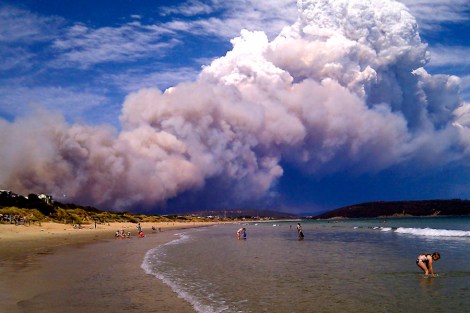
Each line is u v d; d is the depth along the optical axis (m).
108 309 16.50
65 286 21.73
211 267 30.08
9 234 74.38
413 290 20.27
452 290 20.00
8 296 19.11
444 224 143.12
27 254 41.06
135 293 19.83
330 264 31.23
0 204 119.50
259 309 16.53
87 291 20.34
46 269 28.95
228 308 16.70
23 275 26.06
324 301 17.95
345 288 21.05
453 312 15.76
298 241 62.97
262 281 23.42
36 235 75.56
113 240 68.50
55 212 135.00
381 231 97.19
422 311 16.00
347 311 16.14
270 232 109.12
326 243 56.38
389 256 36.47
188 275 25.92
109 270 28.39
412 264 30.23
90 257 37.84
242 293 19.81
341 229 120.69
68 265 31.34
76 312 15.95
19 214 110.81
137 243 60.16
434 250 41.50
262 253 41.81
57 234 80.56
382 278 24.08
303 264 31.53
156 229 143.38
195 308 16.72
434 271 26.39
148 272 27.30
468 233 74.69
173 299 18.42
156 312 16.03
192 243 60.19
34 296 19.12
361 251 42.22
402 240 59.47
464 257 34.09
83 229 110.06
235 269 28.88
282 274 26.25
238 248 49.12
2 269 29.20
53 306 16.97
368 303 17.50
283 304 17.41
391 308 16.56
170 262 33.50
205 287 21.52
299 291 20.30
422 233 82.38
